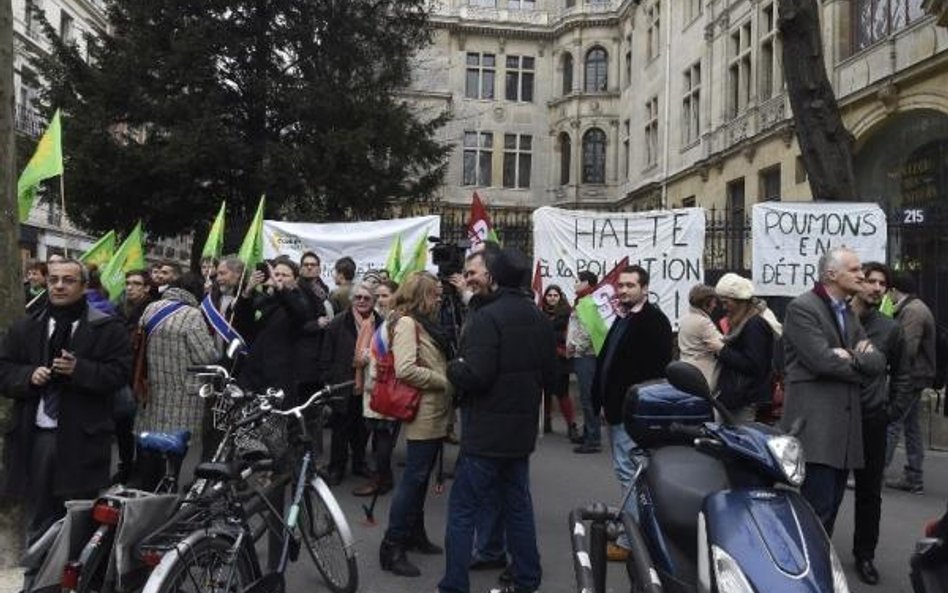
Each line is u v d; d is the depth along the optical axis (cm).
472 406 476
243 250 852
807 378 504
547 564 589
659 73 3534
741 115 2661
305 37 2117
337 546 513
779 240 1035
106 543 402
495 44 4353
